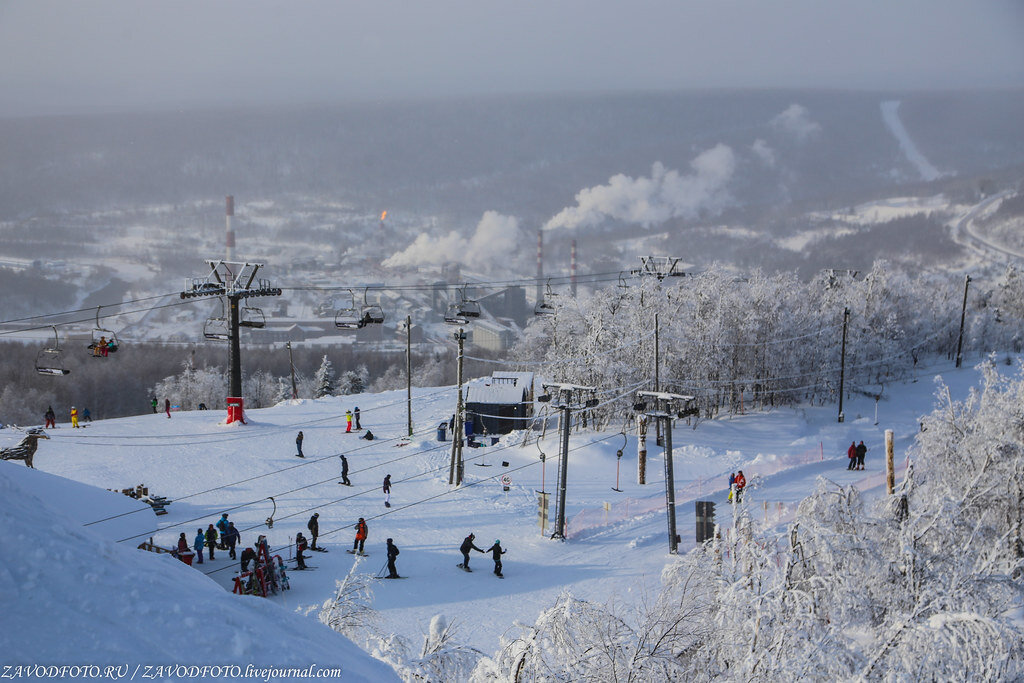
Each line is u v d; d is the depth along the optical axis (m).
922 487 25.20
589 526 34.56
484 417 52.88
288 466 39.56
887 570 18.12
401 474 39.91
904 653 14.64
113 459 38.47
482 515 35.22
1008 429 28.59
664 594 16.67
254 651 6.75
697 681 15.02
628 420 53.38
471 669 13.38
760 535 18.69
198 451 40.94
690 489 39.91
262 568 24.34
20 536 7.14
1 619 6.11
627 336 56.78
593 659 13.90
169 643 6.47
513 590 27.27
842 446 49.56
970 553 18.81
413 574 28.14
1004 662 14.28
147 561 8.00
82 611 6.55
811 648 14.55
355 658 7.82
